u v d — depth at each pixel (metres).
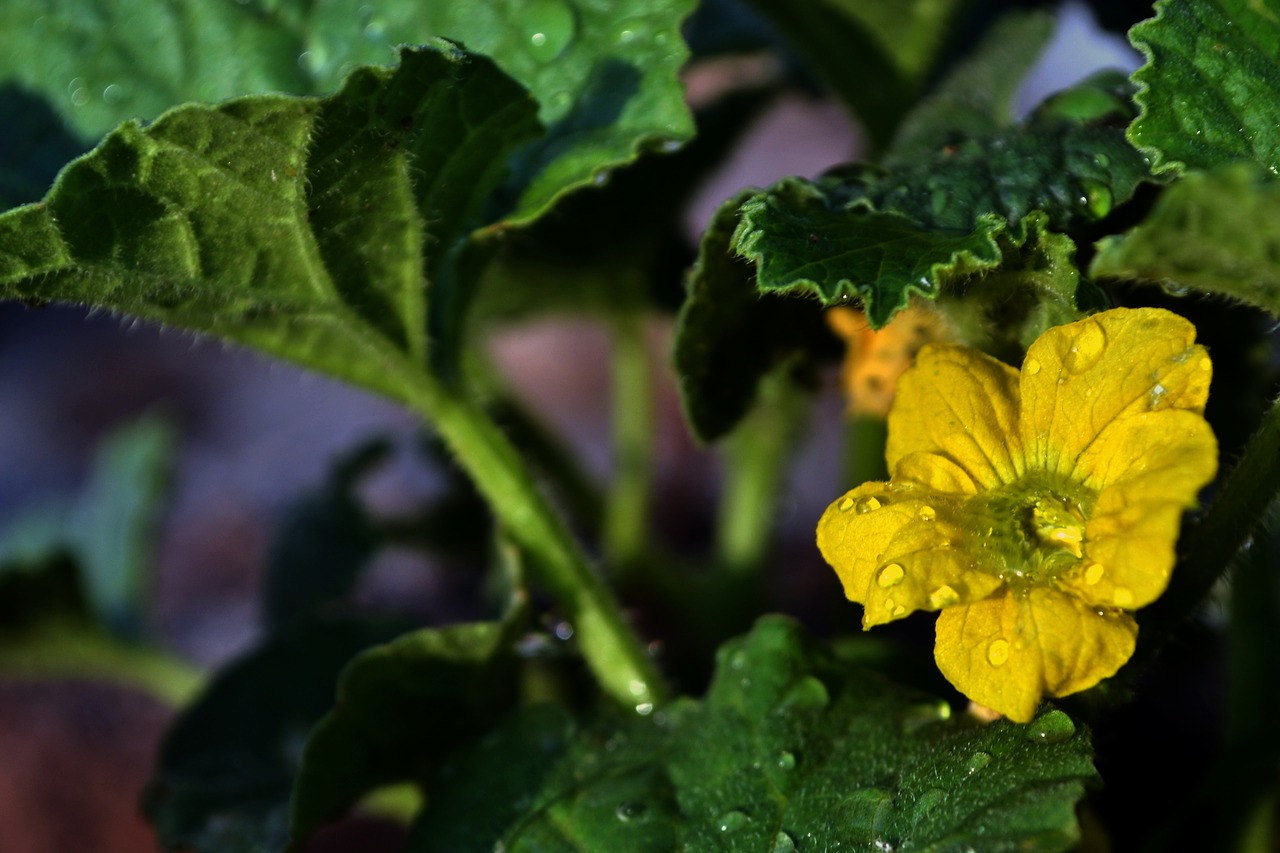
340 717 0.26
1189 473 0.22
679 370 0.26
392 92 0.25
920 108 0.29
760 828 0.24
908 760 0.24
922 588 0.23
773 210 0.24
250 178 0.25
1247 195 0.22
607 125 0.27
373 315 0.27
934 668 0.28
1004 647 0.23
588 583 0.28
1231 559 0.24
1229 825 0.29
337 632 0.32
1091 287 0.24
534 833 0.25
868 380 0.27
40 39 0.30
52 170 0.29
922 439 0.24
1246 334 0.28
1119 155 0.25
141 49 0.30
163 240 0.26
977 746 0.24
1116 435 0.23
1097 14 0.32
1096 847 0.26
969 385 0.24
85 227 0.25
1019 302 0.25
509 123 0.26
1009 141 0.26
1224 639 0.31
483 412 0.28
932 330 0.26
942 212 0.25
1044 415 0.24
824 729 0.25
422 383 0.28
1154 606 0.24
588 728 0.27
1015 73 0.29
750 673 0.26
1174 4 0.25
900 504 0.24
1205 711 0.34
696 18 0.34
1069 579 0.23
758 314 0.27
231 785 0.30
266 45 0.29
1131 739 0.33
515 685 0.28
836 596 0.33
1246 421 0.28
